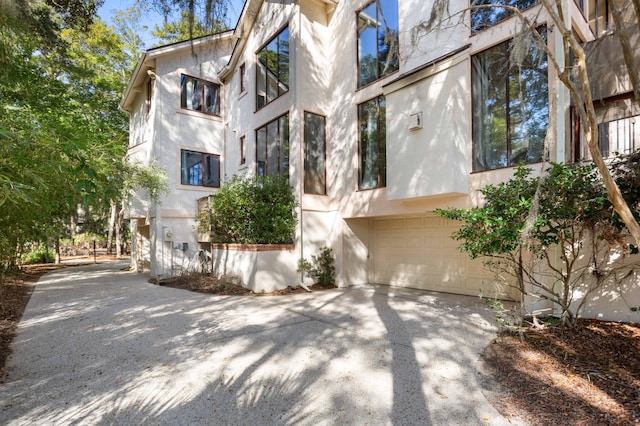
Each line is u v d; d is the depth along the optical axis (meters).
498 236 4.68
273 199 9.39
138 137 15.05
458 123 6.80
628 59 3.16
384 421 2.89
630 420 2.72
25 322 6.19
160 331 5.52
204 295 8.80
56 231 7.30
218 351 4.58
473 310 6.67
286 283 9.31
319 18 10.40
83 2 7.55
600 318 5.37
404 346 4.67
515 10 4.11
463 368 3.93
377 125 8.95
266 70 11.62
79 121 9.04
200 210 12.50
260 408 3.12
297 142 9.70
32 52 7.60
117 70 18.11
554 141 5.73
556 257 5.70
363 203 9.16
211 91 14.27
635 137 5.68
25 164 3.10
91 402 3.25
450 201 7.20
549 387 3.35
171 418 2.96
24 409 3.12
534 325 5.15
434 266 8.98
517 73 6.30
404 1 8.27
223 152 14.36
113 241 30.00
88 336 5.29
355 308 7.02
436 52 7.51
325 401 3.23
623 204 3.25
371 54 9.22
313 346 4.74
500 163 6.54
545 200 4.54
